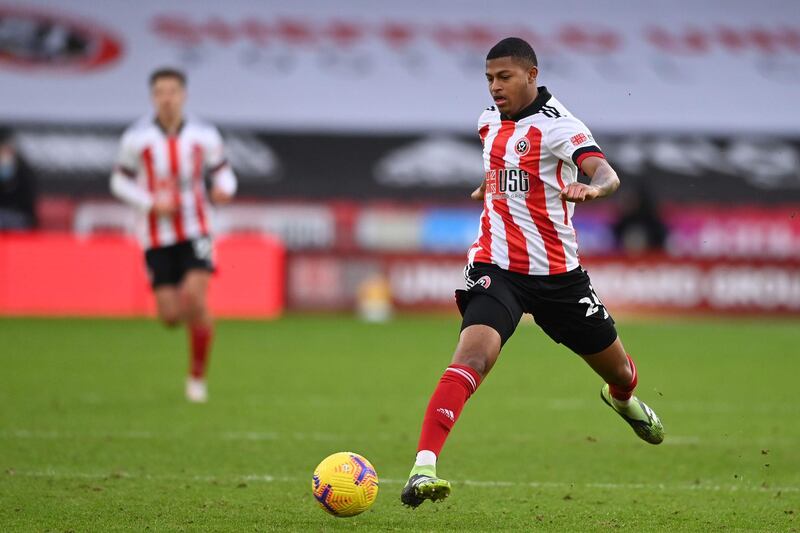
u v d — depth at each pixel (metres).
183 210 38.56
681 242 79.88
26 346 55.56
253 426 32.62
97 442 29.33
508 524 20.31
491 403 38.94
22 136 87.81
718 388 43.69
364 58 100.19
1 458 26.80
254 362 50.91
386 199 88.00
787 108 97.88
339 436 31.08
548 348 60.97
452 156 89.06
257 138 88.31
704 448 29.94
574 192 18.33
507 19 104.06
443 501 22.55
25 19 97.31
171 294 38.94
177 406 36.53
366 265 77.44
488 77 20.89
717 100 98.12
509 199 20.95
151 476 24.78
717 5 106.44
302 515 20.80
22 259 73.75
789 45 103.81
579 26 104.00
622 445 30.31
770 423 34.66
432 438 19.08
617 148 90.94
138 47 98.06
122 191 39.25
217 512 20.94
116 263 74.31
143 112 93.31
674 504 22.47
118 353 53.25
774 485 24.78
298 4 103.44
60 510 20.94
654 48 102.62
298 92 96.69
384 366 50.00
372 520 20.47
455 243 79.88
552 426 33.69
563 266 20.88
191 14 101.25
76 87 94.50
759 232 80.06
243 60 98.69
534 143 20.66
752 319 77.94
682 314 77.44
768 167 90.62
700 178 89.88
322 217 80.56
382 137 88.94
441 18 103.88
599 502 22.61
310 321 73.69
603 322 21.39
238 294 75.25
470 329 20.19
